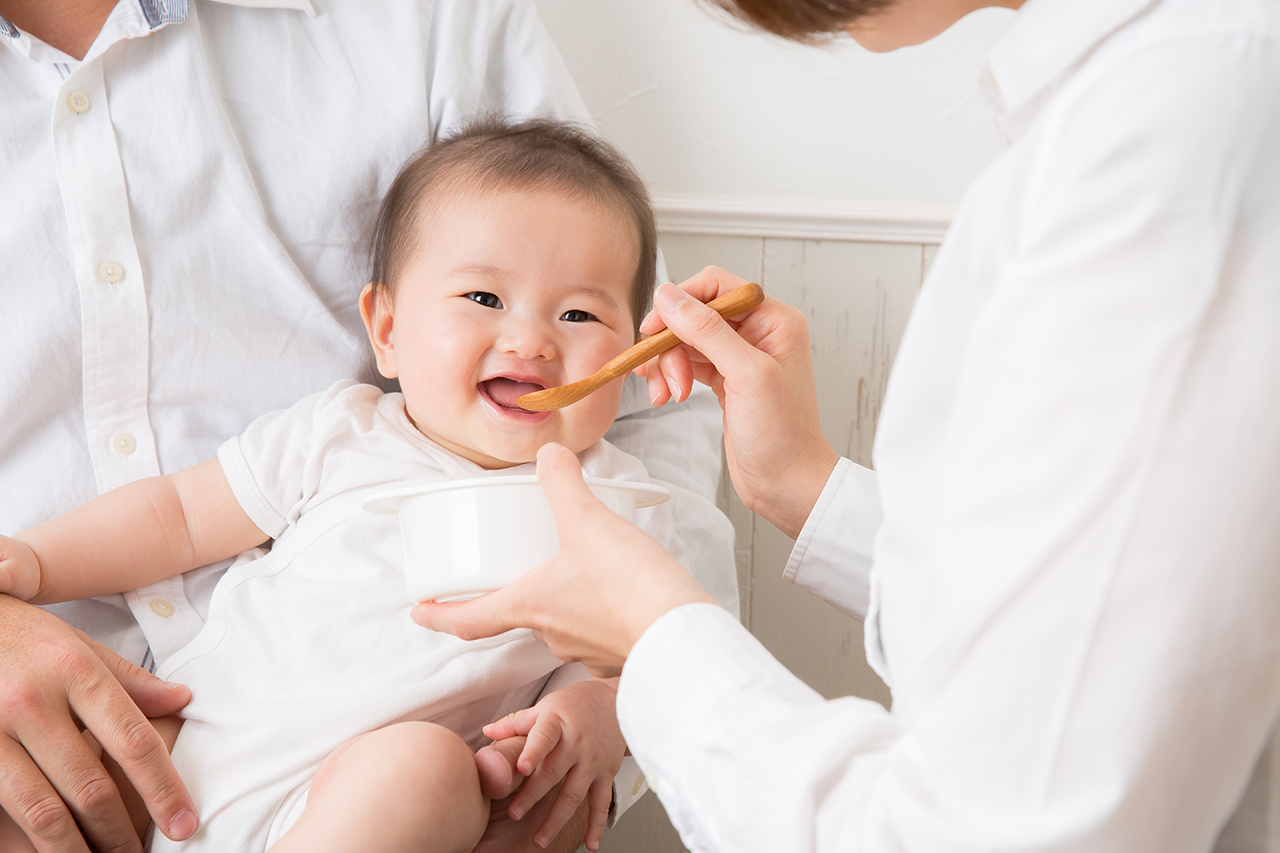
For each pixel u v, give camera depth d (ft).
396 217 3.35
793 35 1.84
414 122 3.55
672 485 3.61
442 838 2.35
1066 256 1.22
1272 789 1.43
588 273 3.20
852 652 4.76
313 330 3.47
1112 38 1.41
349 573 2.93
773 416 2.68
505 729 2.65
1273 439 1.14
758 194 4.45
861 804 1.41
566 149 3.40
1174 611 1.16
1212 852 1.47
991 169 1.43
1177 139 1.19
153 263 3.21
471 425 3.11
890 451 1.54
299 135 3.46
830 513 2.69
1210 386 1.16
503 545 2.29
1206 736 1.18
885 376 4.61
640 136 4.38
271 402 3.47
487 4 3.77
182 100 3.22
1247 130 1.19
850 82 4.33
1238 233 1.17
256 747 2.61
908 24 1.79
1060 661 1.20
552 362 3.13
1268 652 1.17
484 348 3.08
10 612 2.61
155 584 3.12
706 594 1.82
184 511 3.08
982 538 1.25
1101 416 1.18
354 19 3.55
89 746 2.56
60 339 3.11
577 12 4.26
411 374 3.16
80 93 3.10
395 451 3.17
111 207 3.12
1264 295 1.16
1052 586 1.20
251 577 2.99
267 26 3.43
